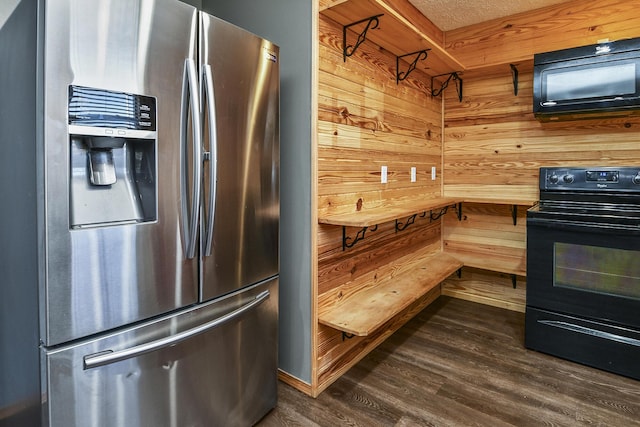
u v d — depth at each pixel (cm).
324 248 204
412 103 289
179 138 130
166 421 134
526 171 303
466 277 345
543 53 250
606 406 191
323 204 200
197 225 137
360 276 237
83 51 105
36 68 101
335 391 205
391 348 253
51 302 103
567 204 262
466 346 255
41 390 106
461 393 202
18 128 112
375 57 240
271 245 176
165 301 130
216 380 152
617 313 218
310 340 200
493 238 322
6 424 132
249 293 165
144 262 123
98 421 115
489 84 315
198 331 139
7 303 124
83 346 110
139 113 118
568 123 282
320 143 196
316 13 187
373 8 184
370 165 240
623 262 215
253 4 215
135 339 123
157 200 125
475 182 327
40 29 99
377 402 194
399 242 280
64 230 105
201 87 136
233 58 149
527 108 298
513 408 189
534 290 246
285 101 204
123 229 117
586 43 266
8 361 126
